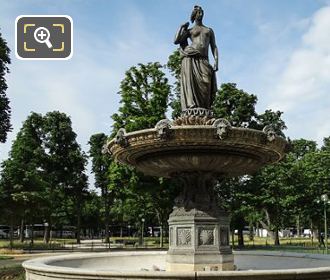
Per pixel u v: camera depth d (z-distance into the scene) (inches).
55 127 2177.7
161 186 1178.0
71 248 1545.3
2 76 1185.4
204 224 396.2
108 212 2534.5
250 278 259.8
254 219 1883.6
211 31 431.8
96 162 2482.8
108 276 269.1
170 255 400.8
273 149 377.4
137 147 374.0
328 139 2240.4
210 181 417.1
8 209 1638.8
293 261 466.3
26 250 1454.2
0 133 1224.8
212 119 374.6
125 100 1222.3
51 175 2103.8
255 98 1480.1
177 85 1267.2
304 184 1694.1
